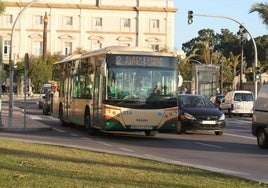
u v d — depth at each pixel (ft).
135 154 50.26
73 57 85.87
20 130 76.18
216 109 80.28
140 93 66.69
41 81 304.91
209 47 342.85
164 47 354.13
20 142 56.24
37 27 373.81
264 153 55.06
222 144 64.64
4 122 90.33
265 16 146.82
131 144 62.28
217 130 77.61
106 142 63.77
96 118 69.67
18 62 311.47
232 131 87.66
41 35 373.81
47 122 100.01
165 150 56.44
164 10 377.91
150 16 379.35
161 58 67.72
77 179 32.73
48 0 373.20
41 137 67.21
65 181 31.83
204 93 166.71
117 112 65.98
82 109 76.95
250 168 43.47
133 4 379.76
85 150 51.06
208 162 46.85
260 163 46.83
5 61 327.06
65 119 87.15
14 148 49.75
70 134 73.97
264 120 59.62
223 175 36.99
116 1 378.73
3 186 29.78
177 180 34.14
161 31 379.55
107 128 66.03
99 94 68.33
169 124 67.41
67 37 376.27
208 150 57.31
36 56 347.77
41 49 375.04
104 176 34.55
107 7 376.27
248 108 138.10
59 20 375.66
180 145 62.39
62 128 85.30
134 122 66.33
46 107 123.44
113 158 45.19
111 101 66.03
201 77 167.73
